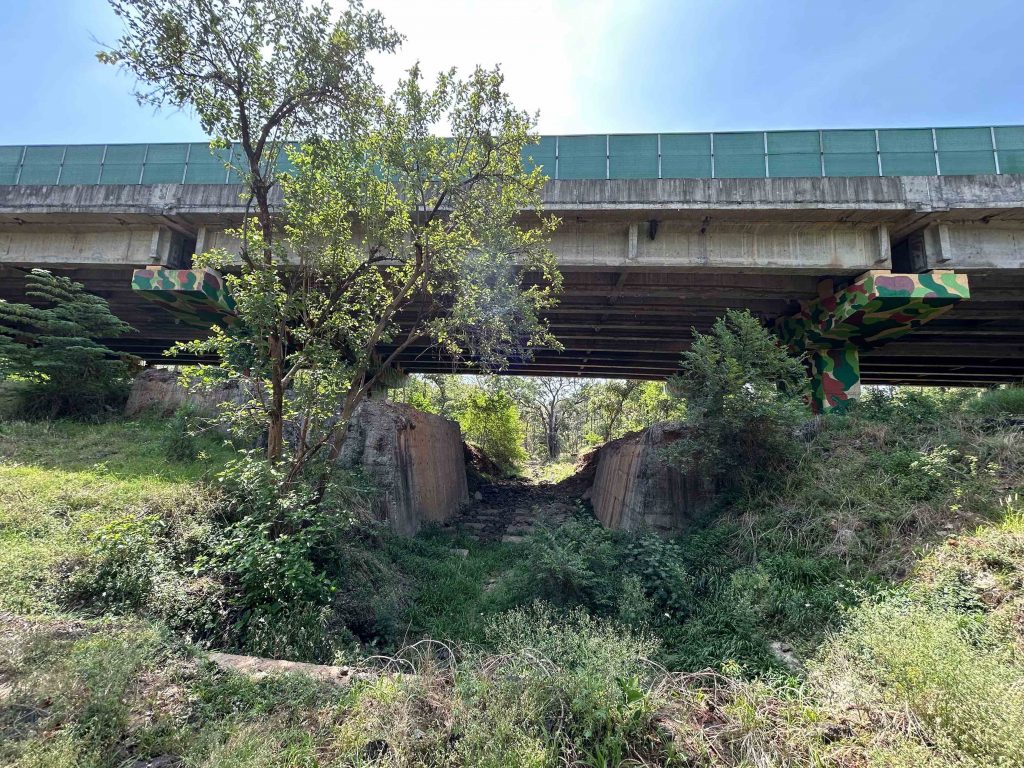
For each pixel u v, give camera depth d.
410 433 13.40
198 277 13.89
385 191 8.06
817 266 13.48
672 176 13.68
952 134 13.17
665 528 10.37
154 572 5.95
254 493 7.43
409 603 8.09
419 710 4.00
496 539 13.43
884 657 4.60
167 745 3.48
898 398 11.33
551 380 41.72
